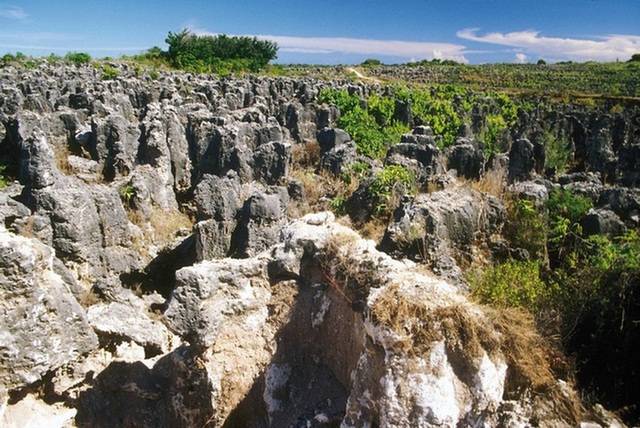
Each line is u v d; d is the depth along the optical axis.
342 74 97.88
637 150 24.36
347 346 9.39
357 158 23.34
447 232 14.70
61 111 27.61
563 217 16.48
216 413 10.04
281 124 34.03
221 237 15.87
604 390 9.51
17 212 14.20
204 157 23.06
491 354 7.38
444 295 7.66
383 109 37.09
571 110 50.28
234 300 10.34
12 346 8.98
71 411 10.45
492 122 37.44
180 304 9.77
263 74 82.69
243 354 10.25
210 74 71.00
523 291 11.65
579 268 13.52
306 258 10.56
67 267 14.94
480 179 20.78
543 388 7.64
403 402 7.04
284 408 9.95
